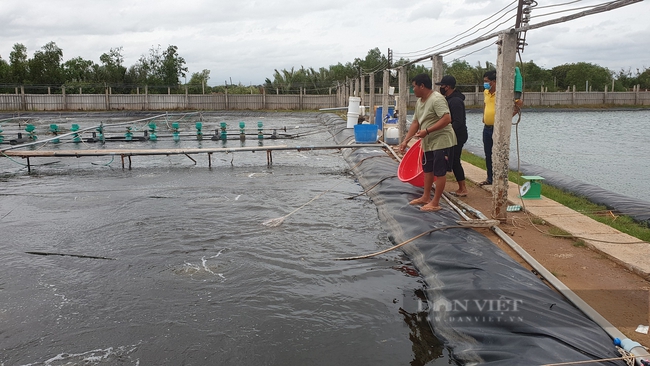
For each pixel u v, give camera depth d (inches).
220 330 153.6
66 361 138.2
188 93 1592.0
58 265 210.4
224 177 412.5
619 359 115.0
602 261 182.4
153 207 307.3
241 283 188.5
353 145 468.1
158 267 205.9
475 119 1250.0
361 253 220.7
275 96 1503.4
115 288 185.8
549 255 188.7
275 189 359.9
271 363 136.1
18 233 255.9
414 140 541.3
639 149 584.7
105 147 632.4
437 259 186.5
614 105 1611.7
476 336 135.3
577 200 282.8
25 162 510.6
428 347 143.8
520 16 215.6
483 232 219.9
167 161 511.2
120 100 1406.3
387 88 588.4
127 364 136.6
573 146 622.2
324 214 287.4
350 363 136.0
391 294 178.1
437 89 371.9
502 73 216.4
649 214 238.8
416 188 302.0
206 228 260.2
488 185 309.7
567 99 1605.6
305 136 772.0
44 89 1517.0
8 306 171.9
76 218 283.7
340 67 1785.2
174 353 141.2
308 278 192.9
